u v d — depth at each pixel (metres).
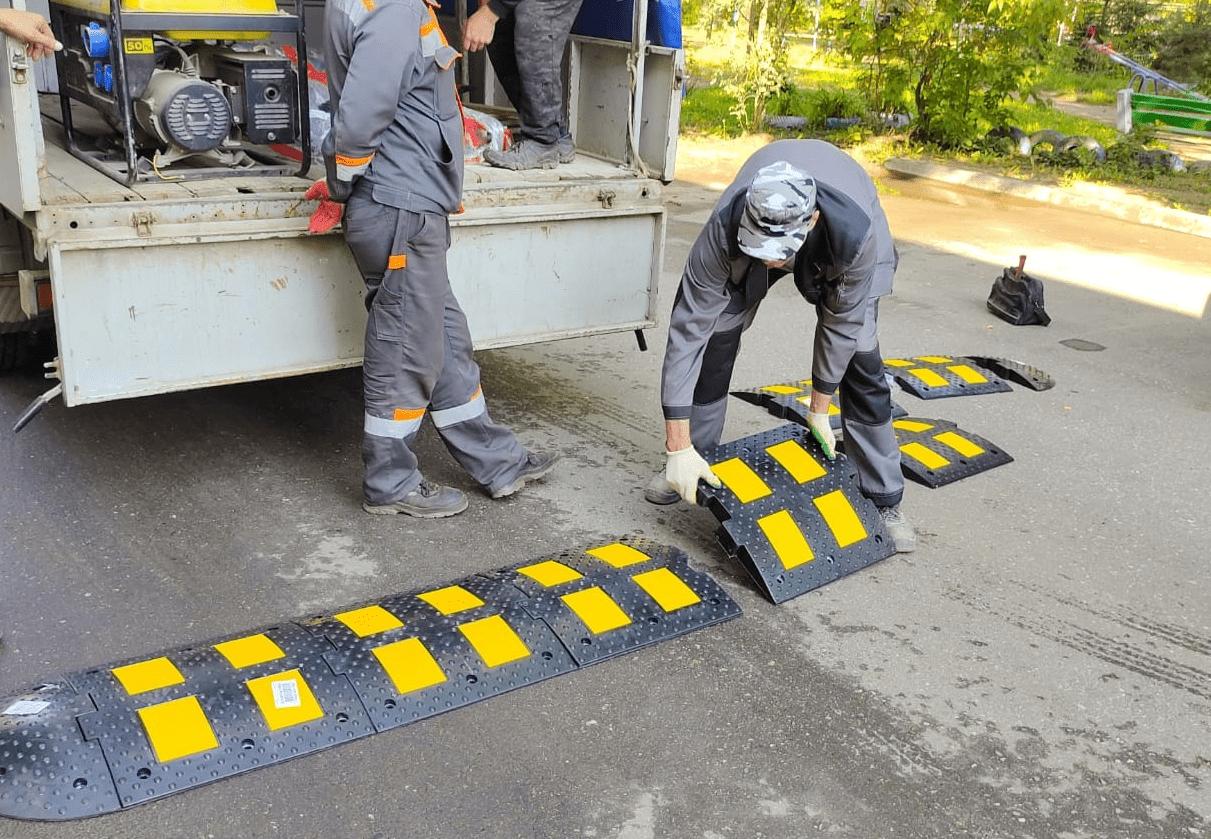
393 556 3.54
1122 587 3.63
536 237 4.09
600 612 3.17
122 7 3.52
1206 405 5.32
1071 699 3.02
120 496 3.81
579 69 4.88
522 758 2.65
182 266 3.40
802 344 5.91
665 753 2.70
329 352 3.77
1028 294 6.43
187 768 2.51
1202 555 3.87
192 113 3.63
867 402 3.61
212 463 4.10
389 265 3.38
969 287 7.30
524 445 4.41
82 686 2.68
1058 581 3.64
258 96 3.77
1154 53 19.50
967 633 3.30
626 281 4.38
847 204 3.04
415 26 3.18
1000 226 9.27
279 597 3.27
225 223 3.47
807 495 3.64
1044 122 13.99
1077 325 6.54
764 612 3.34
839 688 3.00
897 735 2.82
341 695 2.75
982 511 4.11
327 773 2.56
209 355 3.54
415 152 3.33
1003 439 4.79
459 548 3.61
